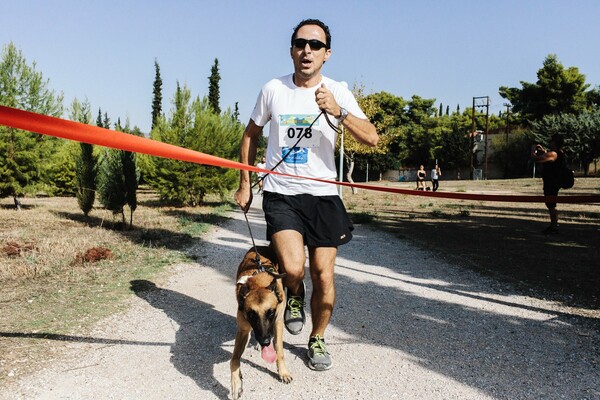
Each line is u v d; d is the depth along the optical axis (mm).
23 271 6559
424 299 5398
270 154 3520
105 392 3090
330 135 3420
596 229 11047
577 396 3049
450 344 3994
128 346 3908
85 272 6664
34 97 17625
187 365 3545
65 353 3727
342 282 6242
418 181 31375
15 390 3064
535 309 4941
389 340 4098
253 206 20156
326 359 3486
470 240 9727
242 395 3086
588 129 45062
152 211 17141
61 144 18500
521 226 11992
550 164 10070
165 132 19016
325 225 3389
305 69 3309
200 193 19766
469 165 62594
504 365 3551
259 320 2920
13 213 15875
